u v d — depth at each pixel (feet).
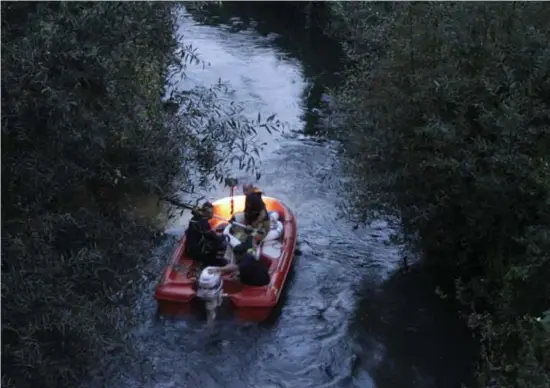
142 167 19.56
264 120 46.50
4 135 17.01
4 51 16.67
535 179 22.94
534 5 26.58
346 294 30.66
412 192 27.81
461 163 24.82
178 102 22.91
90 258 18.10
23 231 17.39
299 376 26.08
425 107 26.63
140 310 28.37
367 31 32.30
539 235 21.58
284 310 29.58
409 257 32.81
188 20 69.41
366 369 26.37
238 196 34.14
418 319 28.91
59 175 17.61
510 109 23.22
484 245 27.66
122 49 18.47
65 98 16.51
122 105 18.92
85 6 18.44
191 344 27.30
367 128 28.94
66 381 19.21
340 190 38.29
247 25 69.87
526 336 20.45
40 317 16.89
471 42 26.43
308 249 33.86
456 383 25.49
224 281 29.14
